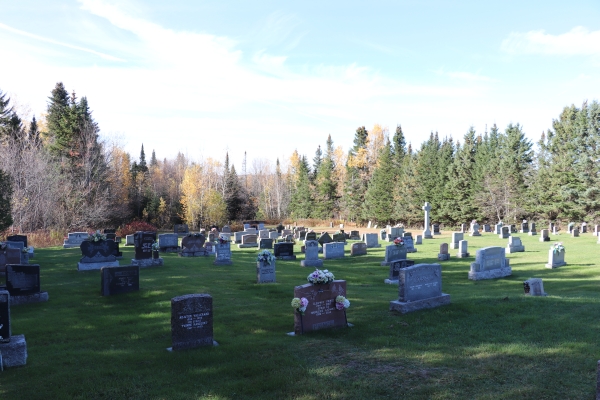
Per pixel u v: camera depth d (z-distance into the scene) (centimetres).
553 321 1022
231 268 2158
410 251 3150
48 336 1027
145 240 2177
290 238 3878
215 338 988
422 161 6656
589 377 702
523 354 816
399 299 1179
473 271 1919
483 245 3506
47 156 4781
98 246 2047
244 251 3197
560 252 2189
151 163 12400
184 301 905
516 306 1169
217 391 692
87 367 811
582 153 5156
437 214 6475
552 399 634
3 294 822
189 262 2347
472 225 4588
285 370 770
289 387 700
